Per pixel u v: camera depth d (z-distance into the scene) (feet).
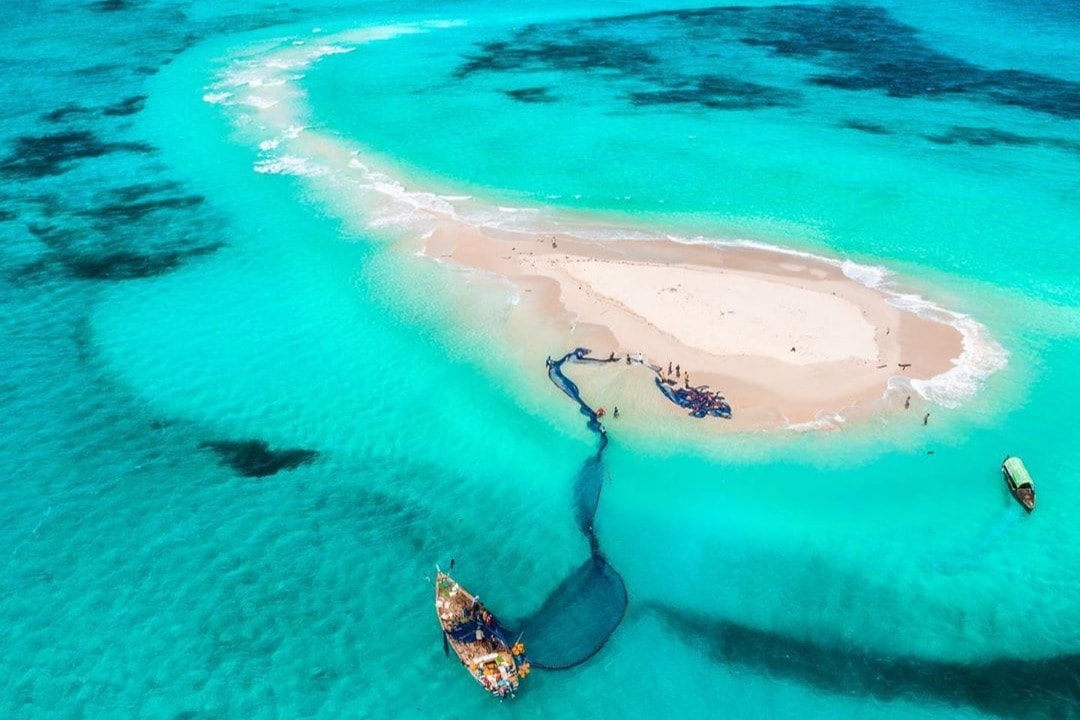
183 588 115.85
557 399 151.74
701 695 103.50
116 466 136.87
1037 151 255.50
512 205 229.25
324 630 110.83
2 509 127.85
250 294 185.68
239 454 140.36
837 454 138.31
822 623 111.96
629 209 226.58
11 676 103.55
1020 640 108.47
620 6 456.45
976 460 136.98
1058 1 449.89
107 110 294.87
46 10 433.07
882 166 248.32
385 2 463.83
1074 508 127.95
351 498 132.16
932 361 160.56
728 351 162.20
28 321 173.88
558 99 310.45
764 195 233.35
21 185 235.81
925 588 116.06
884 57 355.97
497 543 124.88
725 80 329.52
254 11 441.27
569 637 110.52
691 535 125.70
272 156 259.80
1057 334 170.09
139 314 177.47
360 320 175.73
